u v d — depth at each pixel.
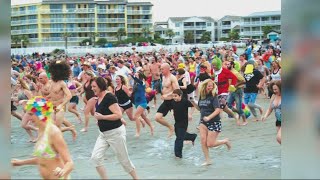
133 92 14.47
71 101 17.33
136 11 142.38
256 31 150.25
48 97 11.85
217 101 10.42
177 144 11.34
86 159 11.26
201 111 10.59
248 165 10.18
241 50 74.62
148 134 14.80
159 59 31.53
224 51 34.97
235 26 161.75
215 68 15.68
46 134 6.80
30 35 132.50
